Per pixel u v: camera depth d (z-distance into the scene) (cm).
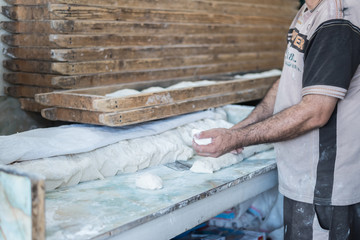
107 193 163
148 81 261
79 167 171
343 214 172
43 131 190
